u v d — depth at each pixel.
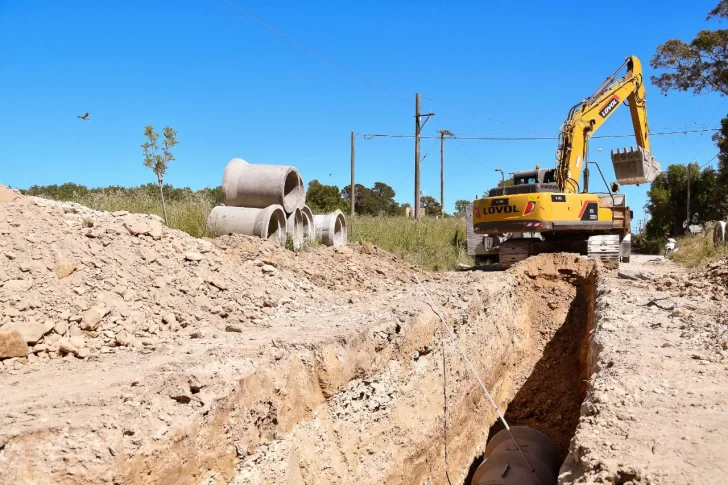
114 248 8.05
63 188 15.77
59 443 3.85
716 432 4.64
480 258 21.20
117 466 3.91
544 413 11.74
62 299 6.62
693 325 8.40
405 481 7.46
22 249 6.96
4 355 5.47
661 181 45.50
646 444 4.48
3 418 4.06
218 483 4.75
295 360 6.06
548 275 14.39
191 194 17.25
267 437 5.44
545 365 12.84
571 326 13.46
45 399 4.50
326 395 6.43
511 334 12.85
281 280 10.15
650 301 10.24
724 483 3.84
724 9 32.44
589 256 16.42
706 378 6.01
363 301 10.22
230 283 9.10
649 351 7.08
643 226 51.59
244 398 5.18
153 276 8.02
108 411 4.23
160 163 12.43
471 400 10.15
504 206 16.34
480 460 10.00
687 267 16.45
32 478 3.66
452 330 9.57
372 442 6.96
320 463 6.02
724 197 39.69
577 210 16.17
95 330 6.46
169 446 4.29
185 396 4.70
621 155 17.53
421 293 10.45
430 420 8.39
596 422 5.00
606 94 18.25
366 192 51.97
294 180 13.95
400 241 20.91
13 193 7.86
